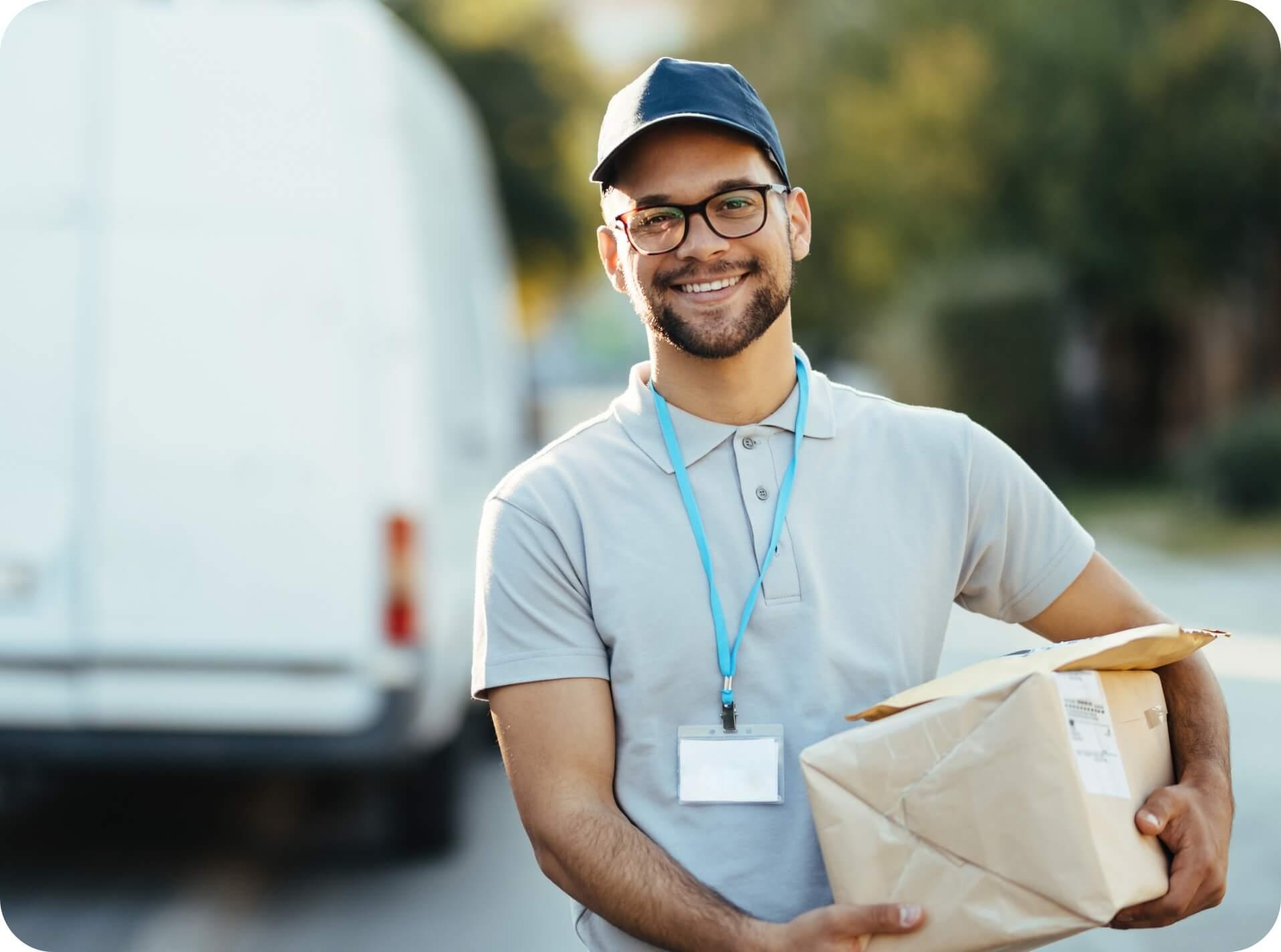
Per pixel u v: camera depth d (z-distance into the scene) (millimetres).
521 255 21906
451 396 5832
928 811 1984
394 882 5402
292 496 5125
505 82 20672
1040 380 18719
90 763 5176
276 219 5164
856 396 2381
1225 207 17547
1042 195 18422
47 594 5148
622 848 2100
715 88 2252
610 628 2213
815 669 2186
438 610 5238
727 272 2248
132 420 5145
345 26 5254
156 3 5195
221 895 5281
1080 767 1985
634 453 2279
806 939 1980
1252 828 5477
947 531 2293
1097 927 1935
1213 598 11055
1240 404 18797
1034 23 18328
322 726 5121
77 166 5168
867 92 21125
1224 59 16953
